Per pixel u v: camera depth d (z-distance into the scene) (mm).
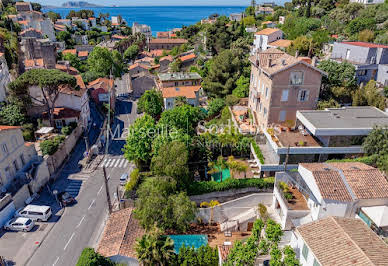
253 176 40375
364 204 27797
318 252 21469
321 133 37438
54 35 138250
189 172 38594
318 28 97875
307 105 45969
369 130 37688
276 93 44375
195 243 32500
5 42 79688
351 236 22031
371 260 19703
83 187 44875
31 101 55938
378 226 27875
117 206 39562
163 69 117000
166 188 34312
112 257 28328
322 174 29453
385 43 69188
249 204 36750
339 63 53281
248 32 113312
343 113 43125
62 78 51094
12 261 30953
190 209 32438
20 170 42250
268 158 40938
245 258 22000
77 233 35219
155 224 29250
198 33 151625
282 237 29625
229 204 36281
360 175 29531
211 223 36781
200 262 26656
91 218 37938
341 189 28125
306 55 73500
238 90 68000
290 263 20656
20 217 36344
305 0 134500
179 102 65875
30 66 76625
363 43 63375
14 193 38438
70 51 121375
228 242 31125
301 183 32344
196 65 104875
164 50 147000
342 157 40062
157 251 26000
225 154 47062
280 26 115125
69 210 39438
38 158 45844
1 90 54750
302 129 43344
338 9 103375
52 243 33531
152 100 70375
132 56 148875
